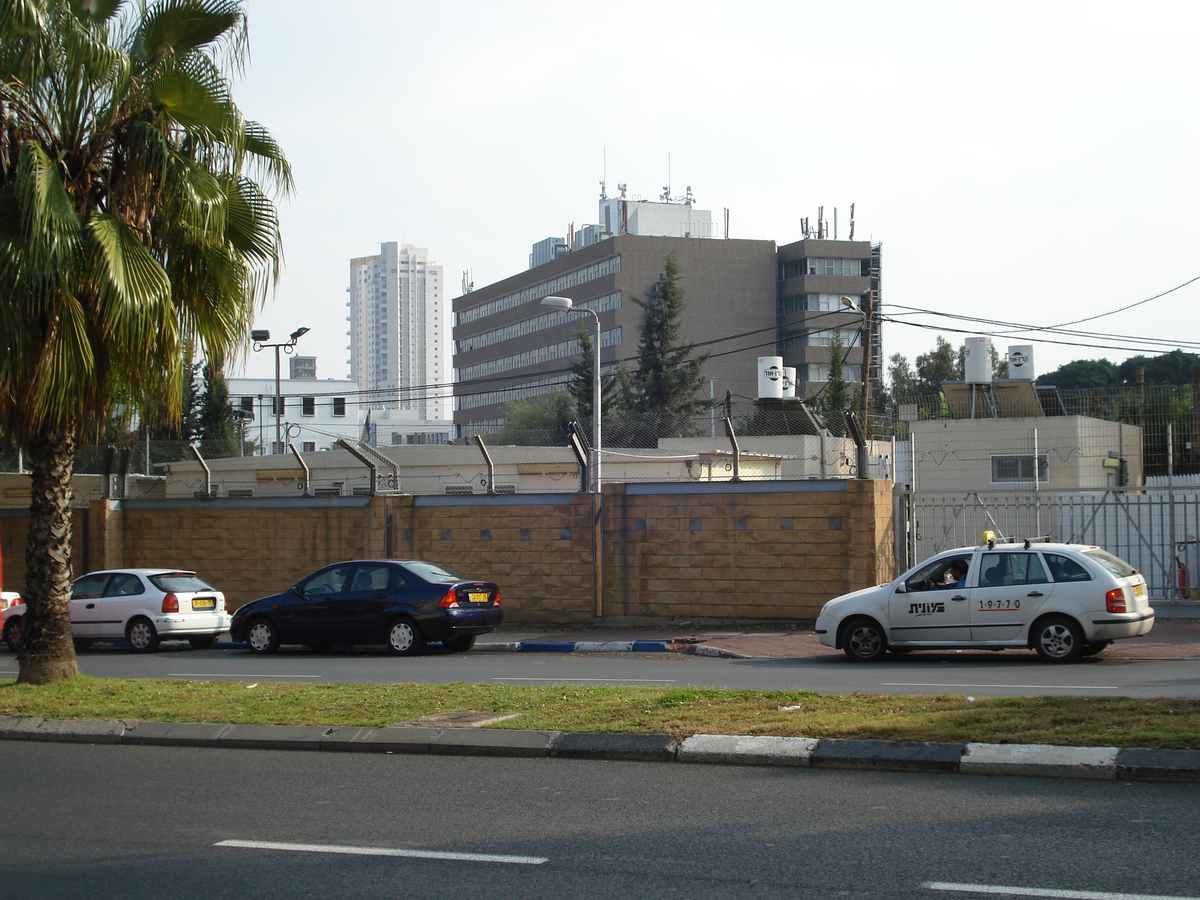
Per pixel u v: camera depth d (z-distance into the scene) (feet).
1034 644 49.62
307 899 19.42
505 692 38.99
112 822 25.00
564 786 27.48
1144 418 90.99
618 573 75.87
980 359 104.22
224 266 43.70
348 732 33.50
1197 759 25.89
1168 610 66.44
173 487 125.49
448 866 21.07
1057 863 20.08
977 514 90.58
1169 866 19.76
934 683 42.34
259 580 85.76
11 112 40.68
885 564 70.38
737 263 333.42
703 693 36.91
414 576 64.64
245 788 28.19
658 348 219.00
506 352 366.02
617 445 181.57
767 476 115.44
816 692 36.78
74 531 89.56
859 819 23.48
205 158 43.78
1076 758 26.61
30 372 39.88
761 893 19.03
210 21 42.55
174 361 42.57
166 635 70.59
